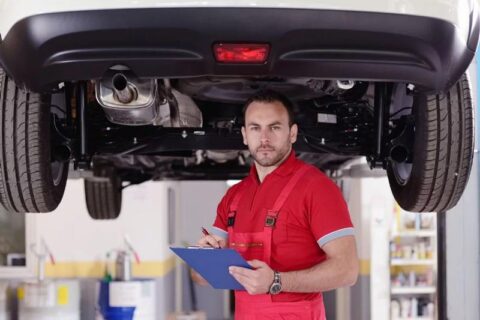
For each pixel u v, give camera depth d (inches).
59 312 264.2
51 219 302.7
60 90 101.7
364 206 324.8
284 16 81.5
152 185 311.1
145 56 83.7
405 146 108.3
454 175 104.6
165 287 326.6
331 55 84.6
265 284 83.4
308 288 86.1
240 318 94.9
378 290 298.0
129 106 90.7
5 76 99.4
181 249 84.6
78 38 83.1
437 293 182.4
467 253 180.1
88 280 304.0
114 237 308.7
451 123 101.3
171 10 81.1
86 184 190.1
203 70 84.8
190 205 424.8
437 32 85.8
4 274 293.7
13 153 100.3
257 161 95.3
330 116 117.7
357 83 110.3
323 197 90.9
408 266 319.3
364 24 83.4
